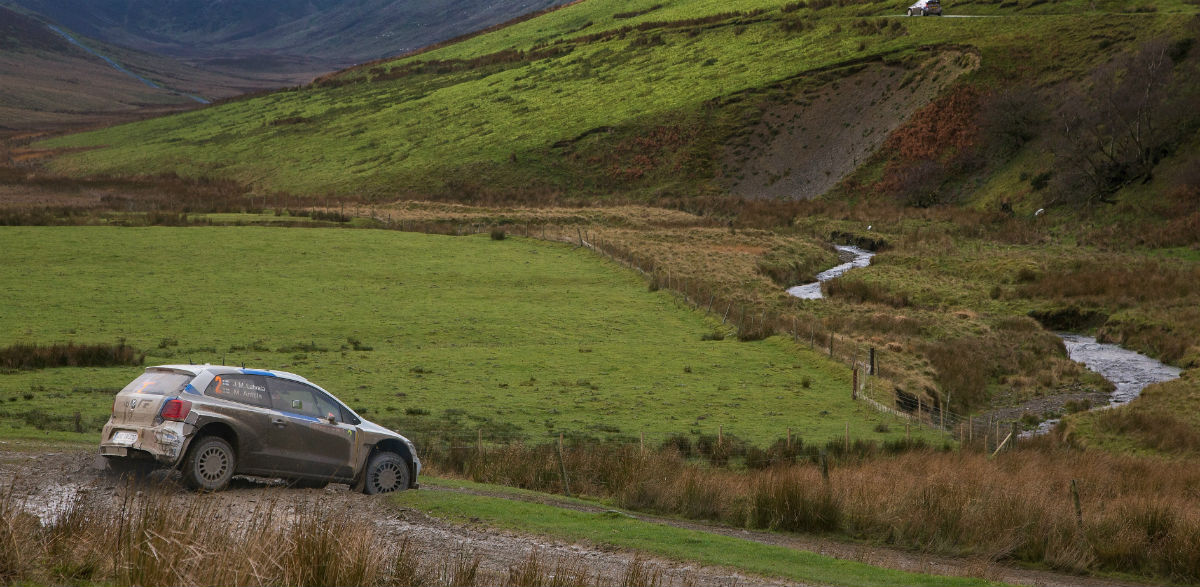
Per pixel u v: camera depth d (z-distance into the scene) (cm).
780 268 10081
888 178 15175
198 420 1706
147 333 5762
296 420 1839
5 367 4544
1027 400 5612
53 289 6962
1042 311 8044
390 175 17200
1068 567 1936
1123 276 8638
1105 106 13150
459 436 3650
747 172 16638
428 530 1617
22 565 1048
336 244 9650
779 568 1536
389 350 5719
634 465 2698
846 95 18012
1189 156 12188
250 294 7244
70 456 2025
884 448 3738
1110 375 6166
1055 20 18100
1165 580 1880
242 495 1714
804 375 5531
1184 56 14275
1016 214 13088
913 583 1483
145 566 1028
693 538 1717
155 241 9206
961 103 16038
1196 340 6738
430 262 9019
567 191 16625
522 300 7594
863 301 8588
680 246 10906
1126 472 3275
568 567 1392
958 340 6869
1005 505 2184
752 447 3700
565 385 4975
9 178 16238
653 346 6200
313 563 1125
